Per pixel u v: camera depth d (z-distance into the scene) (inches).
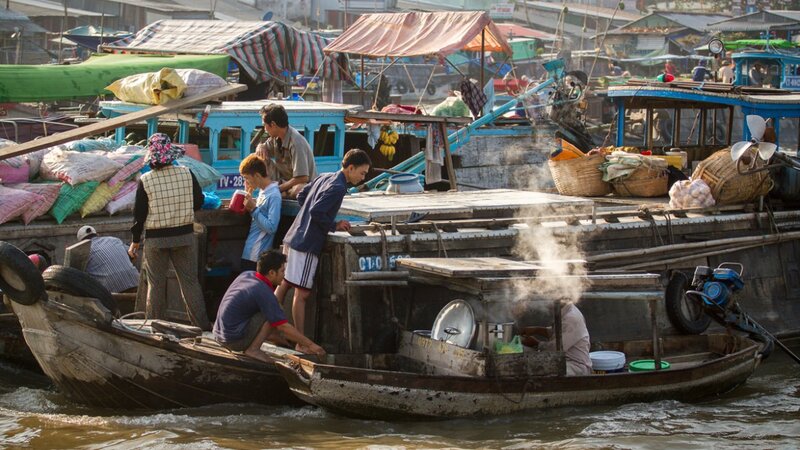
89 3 1771.7
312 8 1967.3
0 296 417.7
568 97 788.6
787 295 461.4
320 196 352.5
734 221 448.1
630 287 335.6
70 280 334.6
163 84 478.3
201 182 511.2
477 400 327.0
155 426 330.0
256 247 385.4
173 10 1738.4
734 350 400.8
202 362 336.8
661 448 312.3
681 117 645.3
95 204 460.8
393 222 368.8
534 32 1722.4
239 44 850.8
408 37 792.3
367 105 1115.9
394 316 362.9
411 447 307.9
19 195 438.6
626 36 1764.3
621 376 344.8
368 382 319.9
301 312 358.3
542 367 333.7
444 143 609.0
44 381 391.2
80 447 309.9
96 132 454.0
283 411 344.8
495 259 347.3
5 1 1640.0
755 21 1592.0
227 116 550.6
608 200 494.3
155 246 364.8
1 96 693.9
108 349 335.3
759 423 341.4
